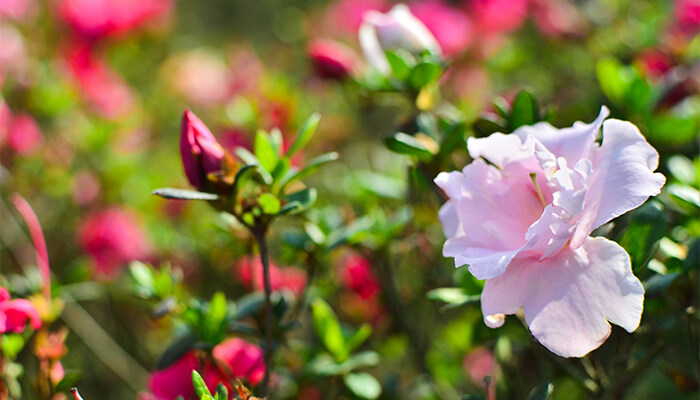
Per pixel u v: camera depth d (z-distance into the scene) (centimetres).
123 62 142
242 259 87
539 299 59
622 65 103
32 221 71
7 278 98
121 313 109
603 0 118
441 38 108
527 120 70
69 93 116
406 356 95
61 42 128
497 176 62
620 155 60
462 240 62
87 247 105
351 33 132
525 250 59
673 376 70
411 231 82
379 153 105
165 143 138
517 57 116
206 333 69
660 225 62
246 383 69
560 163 59
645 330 68
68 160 117
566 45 118
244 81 131
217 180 64
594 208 59
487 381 64
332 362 75
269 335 66
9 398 72
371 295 86
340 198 103
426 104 74
